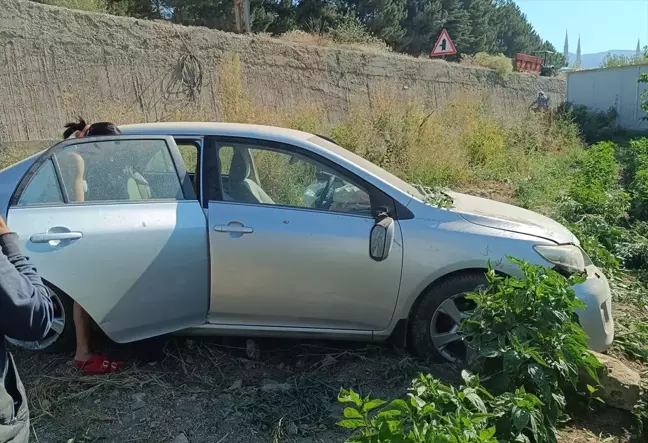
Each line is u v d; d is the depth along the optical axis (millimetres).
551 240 4105
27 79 11000
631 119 21562
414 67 19609
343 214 4031
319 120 12773
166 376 3990
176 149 4125
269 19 27875
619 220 8383
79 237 3797
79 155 4043
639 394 3584
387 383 3934
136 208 3938
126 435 3373
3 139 10539
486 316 3422
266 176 4133
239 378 4004
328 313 4043
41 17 11281
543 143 16094
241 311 4027
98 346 4309
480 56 24391
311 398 3742
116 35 12438
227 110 11727
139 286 3852
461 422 2439
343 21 30516
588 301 3965
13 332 1929
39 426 3424
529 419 2773
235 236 3936
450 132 13031
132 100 12602
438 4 38094
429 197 4309
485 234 4043
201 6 24641
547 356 3229
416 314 4105
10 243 2043
